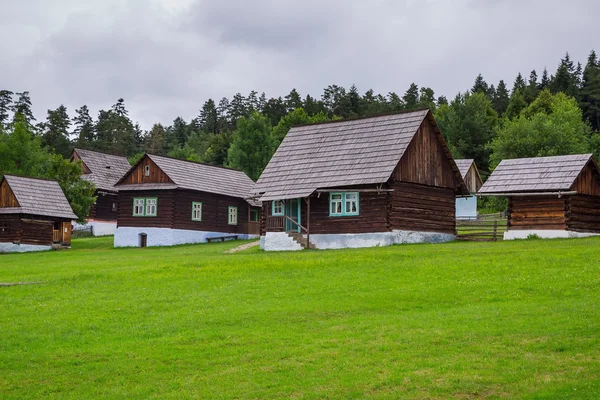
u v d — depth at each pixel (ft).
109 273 118.83
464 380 59.72
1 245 205.67
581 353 64.34
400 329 75.51
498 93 533.14
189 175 220.64
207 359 69.92
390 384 60.23
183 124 622.13
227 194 225.15
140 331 80.94
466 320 77.30
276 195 165.27
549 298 87.40
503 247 129.59
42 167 249.34
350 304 89.15
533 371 60.80
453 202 171.12
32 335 80.74
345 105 479.00
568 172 151.12
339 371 64.03
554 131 278.26
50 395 63.21
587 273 98.02
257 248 175.32
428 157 165.68
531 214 153.79
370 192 159.53
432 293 93.25
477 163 352.90
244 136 341.41
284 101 511.81
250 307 89.61
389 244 155.63
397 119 168.66
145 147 517.96
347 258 122.31
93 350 74.33
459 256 118.42
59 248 213.05
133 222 215.72
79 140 482.69
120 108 533.14
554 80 485.15
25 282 113.60
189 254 164.35
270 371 65.36
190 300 95.81
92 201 245.24
